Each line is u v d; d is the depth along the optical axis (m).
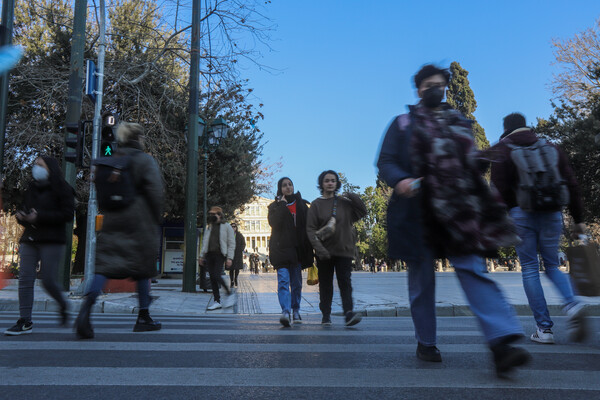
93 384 2.42
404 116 2.80
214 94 16.06
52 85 15.91
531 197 3.76
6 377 2.55
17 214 4.18
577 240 3.76
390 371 2.71
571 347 3.63
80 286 8.93
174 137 18.53
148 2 18.91
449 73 2.77
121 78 15.74
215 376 2.59
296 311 5.60
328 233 4.98
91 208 9.09
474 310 2.44
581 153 22.06
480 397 2.18
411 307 3.02
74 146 9.44
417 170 2.56
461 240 2.42
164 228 24.27
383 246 55.84
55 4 18.80
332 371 2.71
